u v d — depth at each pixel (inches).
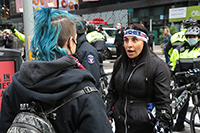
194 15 477.4
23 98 36.2
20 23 1027.3
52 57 38.2
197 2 901.8
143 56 78.7
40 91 35.3
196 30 132.2
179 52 142.8
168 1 965.2
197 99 140.5
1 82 103.0
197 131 147.2
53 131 36.2
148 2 1011.9
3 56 101.4
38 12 39.6
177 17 515.5
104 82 178.5
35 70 35.1
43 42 37.8
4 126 40.8
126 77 79.6
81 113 36.7
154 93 77.4
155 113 77.2
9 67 103.7
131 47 77.0
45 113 36.0
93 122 36.2
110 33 555.5
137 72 78.2
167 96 75.2
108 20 1063.6
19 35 235.8
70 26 39.7
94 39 138.9
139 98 78.3
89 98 37.1
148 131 77.9
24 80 35.9
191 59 138.3
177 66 144.3
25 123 35.3
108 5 1070.4
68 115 36.4
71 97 36.4
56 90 35.5
